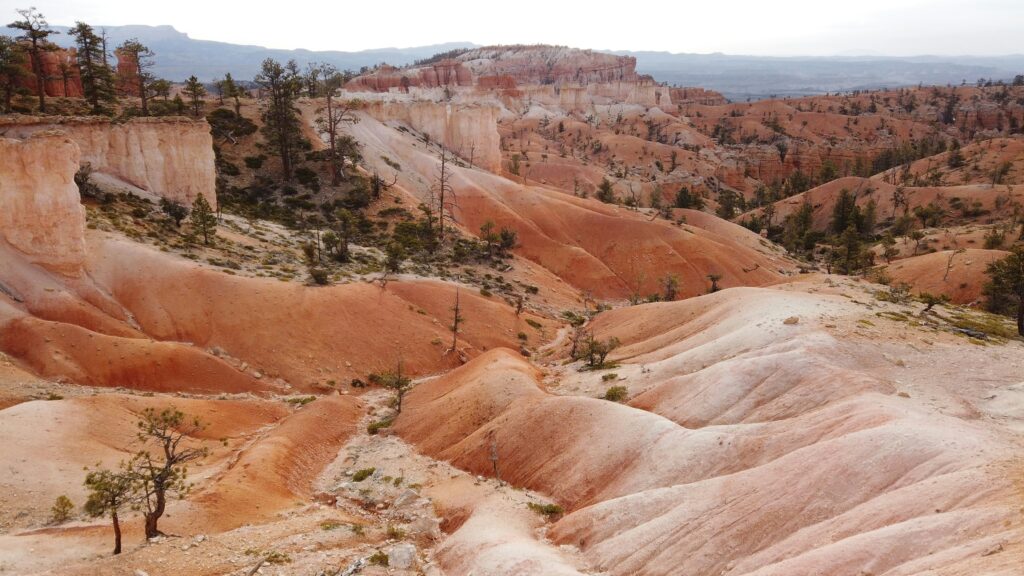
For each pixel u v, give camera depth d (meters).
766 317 58.75
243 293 71.31
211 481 43.12
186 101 136.12
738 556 30.19
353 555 34.81
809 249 158.25
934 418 35.31
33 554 31.00
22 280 63.22
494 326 84.94
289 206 111.88
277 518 39.25
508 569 31.09
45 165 64.25
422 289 86.38
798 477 32.09
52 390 52.50
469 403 54.09
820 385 43.31
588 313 103.75
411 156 143.62
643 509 35.44
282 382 65.25
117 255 70.38
